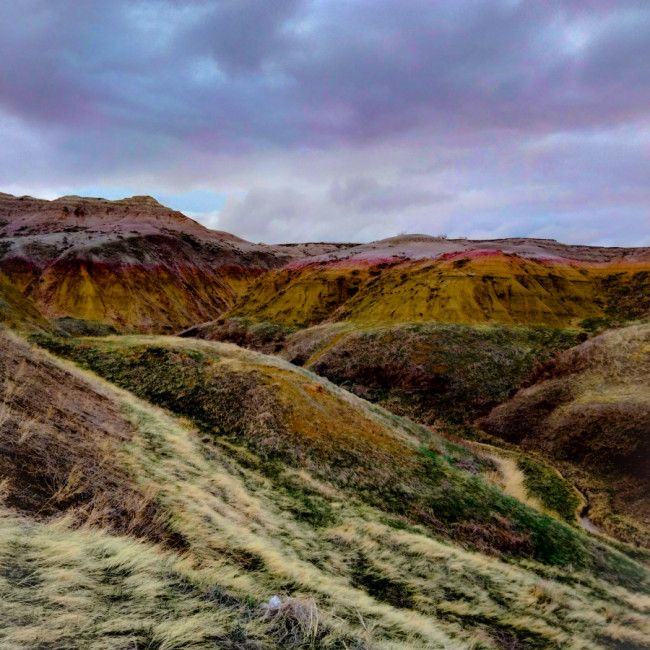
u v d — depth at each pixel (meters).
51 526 4.68
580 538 15.83
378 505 12.83
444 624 7.07
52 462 6.18
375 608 6.43
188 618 3.92
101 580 4.07
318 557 8.09
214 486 9.49
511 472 23.72
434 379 40.06
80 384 12.81
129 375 17.97
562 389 32.59
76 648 3.03
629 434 24.19
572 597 10.23
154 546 5.32
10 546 3.97
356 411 20.02
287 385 18.77
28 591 3.46
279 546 7.74
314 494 11.98
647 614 11.00
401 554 9.62
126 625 3.49
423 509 13.49
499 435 30.98
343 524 10.40
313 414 17.30
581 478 23.64
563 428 28.03
